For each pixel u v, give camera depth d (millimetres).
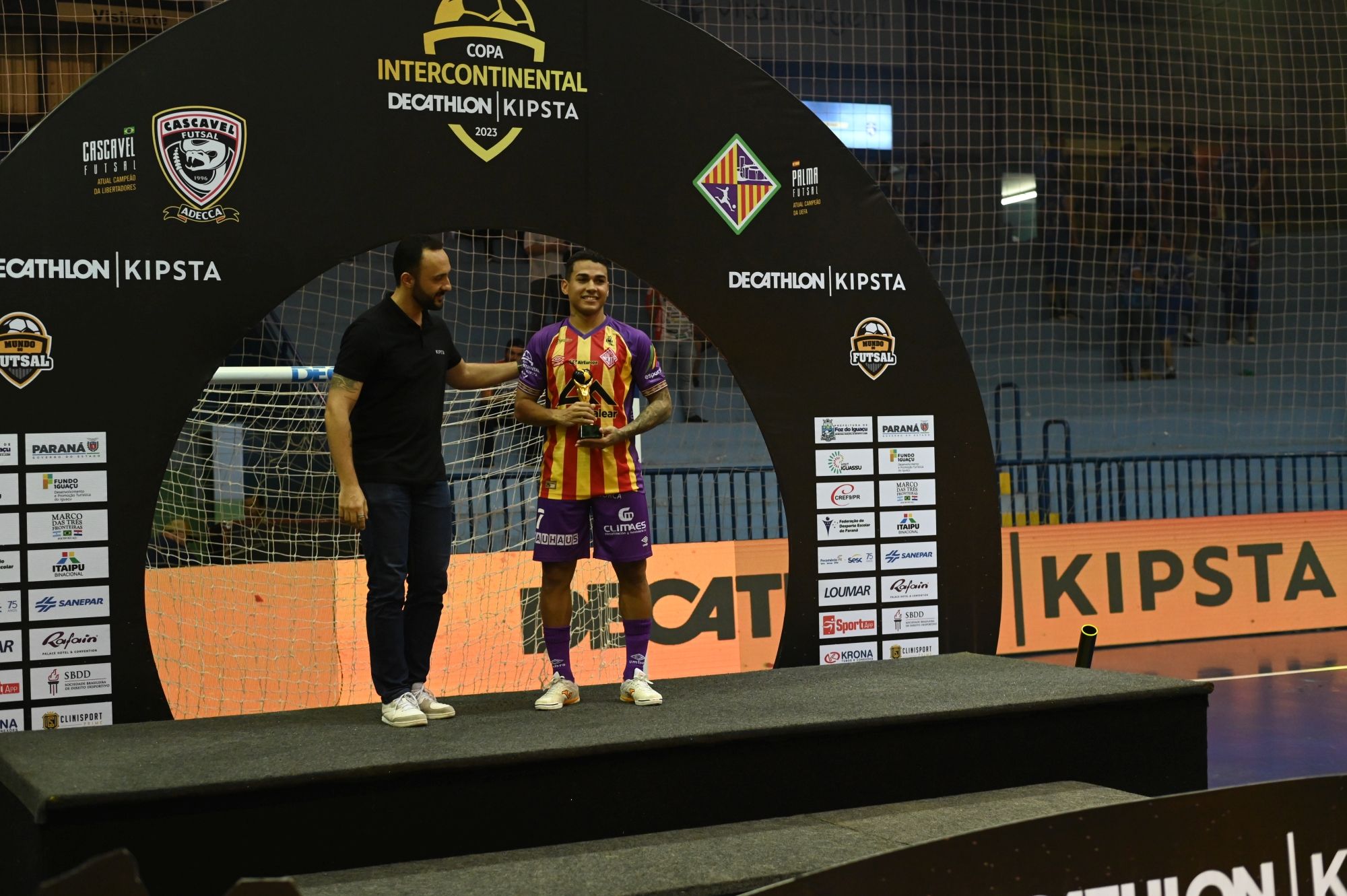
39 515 4258
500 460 7441
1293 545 8938
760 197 5273
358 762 3273
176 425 4434
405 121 4727
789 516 5301
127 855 1521
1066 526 8328
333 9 4625
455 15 4785
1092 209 12969
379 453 3934
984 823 3535
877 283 5453
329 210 4629
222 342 4500
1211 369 13383
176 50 4422
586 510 4234
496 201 4859
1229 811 2082
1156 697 4242
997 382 12703
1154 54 12930
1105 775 4184
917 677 4617
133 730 3916
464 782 3361
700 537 9797
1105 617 8312
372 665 3922
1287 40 13156
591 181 5008
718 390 11445
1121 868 2014
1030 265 12836
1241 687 6973
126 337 4367
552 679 4199
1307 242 13508
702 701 4156
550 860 3236
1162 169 13148
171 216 4422
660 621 6984
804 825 3574
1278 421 13188
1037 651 8070
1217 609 8633
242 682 5812
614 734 3590
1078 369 12961
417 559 4070
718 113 5203
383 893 2945
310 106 4602
